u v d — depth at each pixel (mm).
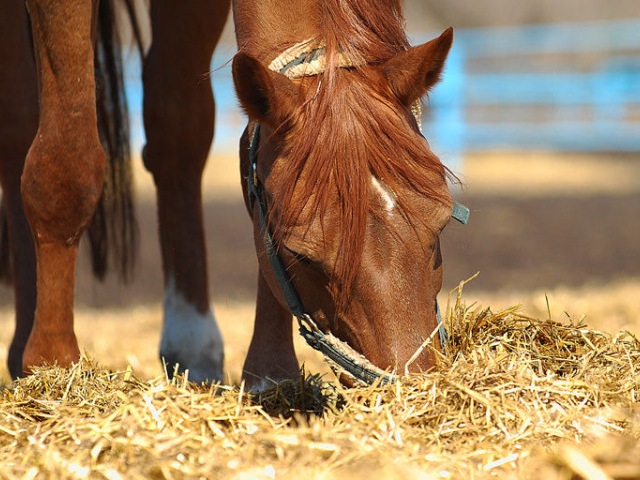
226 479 4445
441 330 5375
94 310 14391
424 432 4809
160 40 7941
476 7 57594
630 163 31266
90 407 5383
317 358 9070
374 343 4875
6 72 7441
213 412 5082
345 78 5125
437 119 31156
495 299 12055
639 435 4910
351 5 5477
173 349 8234
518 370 5215
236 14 6078
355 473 4348
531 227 20891
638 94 32812
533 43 35438
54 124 6172
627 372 5512
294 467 4438
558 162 31203
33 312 7859
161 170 8266
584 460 4457
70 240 6438
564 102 33281
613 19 56938
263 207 5555
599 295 12219
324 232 4824
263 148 5387
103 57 8539
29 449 4875
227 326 11398
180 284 8344
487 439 4828
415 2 57219
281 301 5598
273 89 5094
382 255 4836
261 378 6625
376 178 4863
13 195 7816
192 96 8062
